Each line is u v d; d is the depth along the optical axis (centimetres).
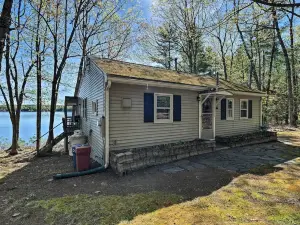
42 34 944
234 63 2345
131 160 569
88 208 357
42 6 916
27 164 725
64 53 1003
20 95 1091
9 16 421
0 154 970
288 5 412
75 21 981
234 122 1048
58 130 1927
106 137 613
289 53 1766
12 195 432
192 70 1970
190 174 534
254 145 932
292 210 322
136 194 414
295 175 499
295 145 924
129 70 746
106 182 498
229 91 931
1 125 2214
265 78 2155
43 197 416
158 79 712
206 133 921
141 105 698
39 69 980
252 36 1385
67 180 523
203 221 297
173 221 301
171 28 1909
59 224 311
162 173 549
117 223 304
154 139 731
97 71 731
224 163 633
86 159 601
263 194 389
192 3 1283
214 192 409
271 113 1903
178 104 798
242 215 312
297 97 1734
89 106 868
